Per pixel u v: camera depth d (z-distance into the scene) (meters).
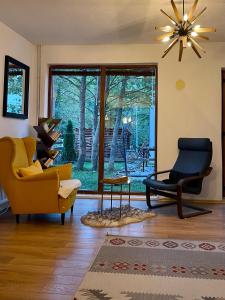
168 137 4.98
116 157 5.33
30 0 3.50
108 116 5.34
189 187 4.11
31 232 3.27
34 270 2.34
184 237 3.13
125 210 4.18
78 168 5.38
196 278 2.22
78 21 4.11
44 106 5.27
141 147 5.28
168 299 1.92
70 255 2.64
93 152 5.36
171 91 4.97
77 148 5.40
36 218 3.83
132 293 2.00
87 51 5.16
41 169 4.10
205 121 4.89
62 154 5.41
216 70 4.87
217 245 2.90
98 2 3.52
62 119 5.41
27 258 2.57
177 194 3.90
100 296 1.96
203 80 4.90
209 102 4.88
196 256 2.63
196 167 4.37
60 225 3.53
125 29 4.38
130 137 5.31
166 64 4.98
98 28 4.36
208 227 3.49
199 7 3.55
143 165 5.27
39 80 5.26
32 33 4.61
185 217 3.88
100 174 5.27
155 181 4.26
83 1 3.50
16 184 3.53
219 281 2.18
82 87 5.38
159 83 5.01
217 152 4.86
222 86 5.06
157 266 2.43
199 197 4.89
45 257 2.60
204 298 1.94
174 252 2.72
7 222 3.65
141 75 5.26
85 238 3.09
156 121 5.11
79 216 3.93
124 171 5.30
